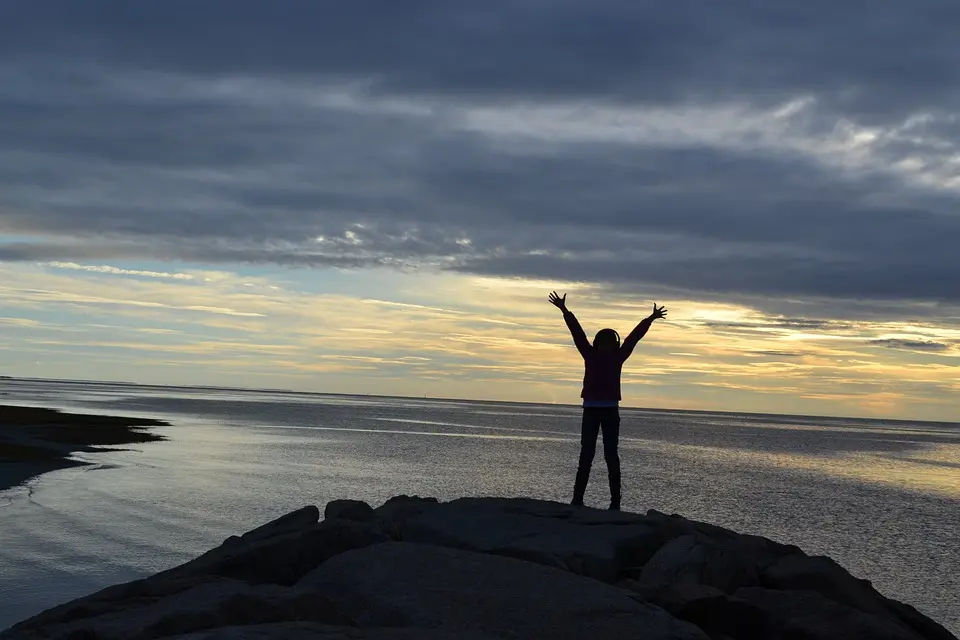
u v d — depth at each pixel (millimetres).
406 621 7793
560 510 12180
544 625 7652
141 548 22562
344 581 8672
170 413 126500
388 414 183625
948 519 43000
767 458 87188
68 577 18781
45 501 29547
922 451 124062
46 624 7543
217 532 26109
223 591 7695
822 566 10898
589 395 13250
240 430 89375
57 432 64000
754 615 9195
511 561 9062
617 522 11492
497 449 77375
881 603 11078
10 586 17719
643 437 130375
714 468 68625
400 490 41844
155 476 40562
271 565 9633
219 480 41062
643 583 9805
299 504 34250
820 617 9203
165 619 6906
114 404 154375
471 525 11273
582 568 9891
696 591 9180
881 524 39875
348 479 45500
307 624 6645
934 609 23766
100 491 33438
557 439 101750
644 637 7453
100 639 6734
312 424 112188
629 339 13445
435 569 8766
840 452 107938
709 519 38625
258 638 6254
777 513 41812
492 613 7848
